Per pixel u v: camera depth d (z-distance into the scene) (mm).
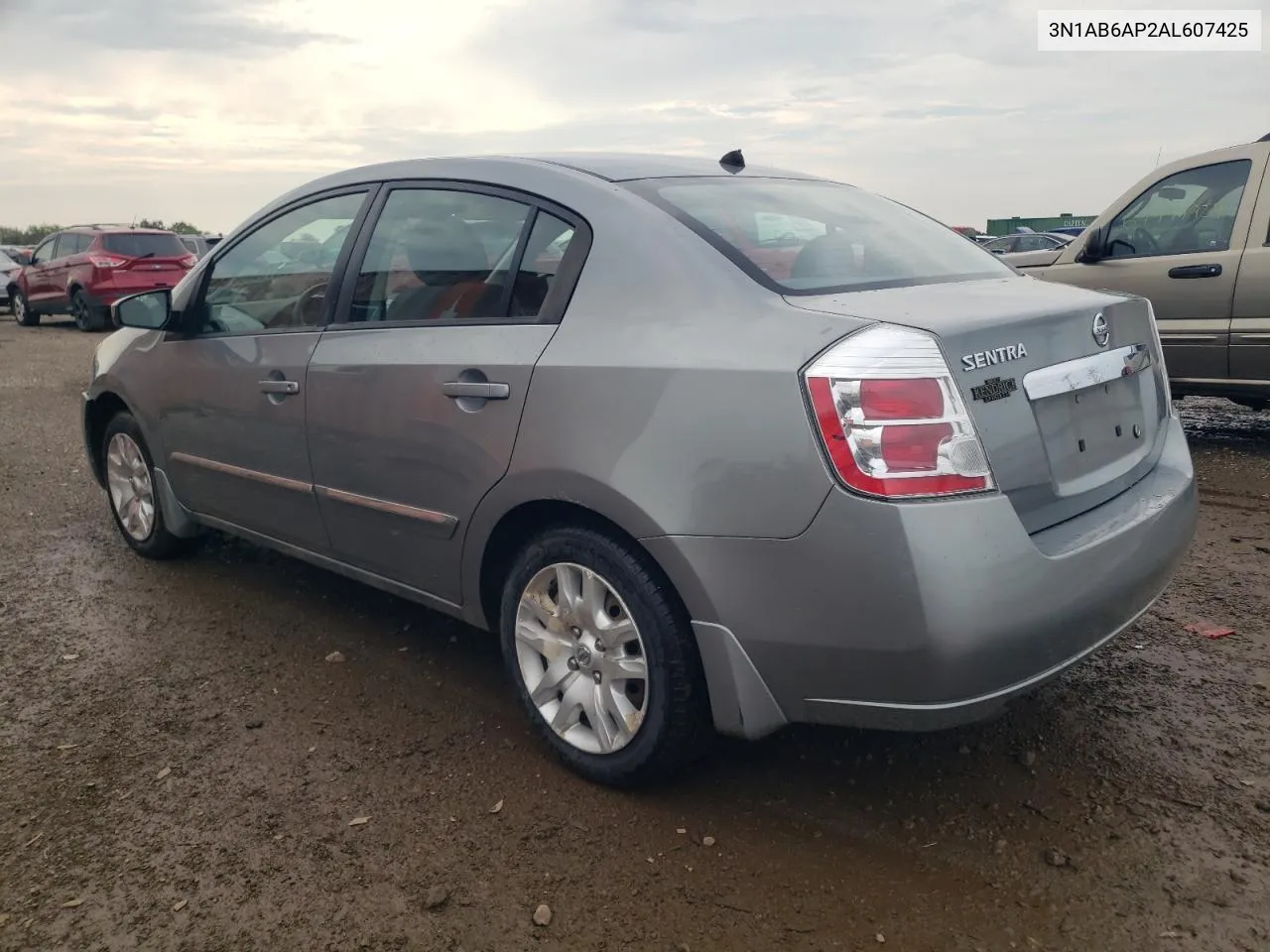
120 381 4551
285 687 3490
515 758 3014
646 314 2631
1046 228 34281
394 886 2449
